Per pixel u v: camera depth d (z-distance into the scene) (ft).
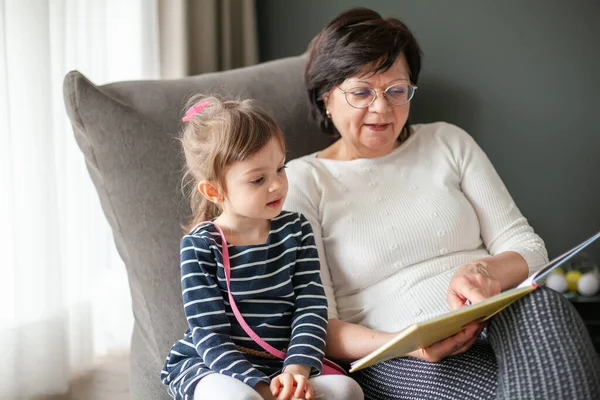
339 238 5.58
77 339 7.38
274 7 8.39
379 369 5.13
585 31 7.88
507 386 4.17
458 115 7.96
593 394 4.01
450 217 5.62
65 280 7.14
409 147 5.97
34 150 6.59
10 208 6.47
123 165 5.57
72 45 6.98
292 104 6.51
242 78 6.44
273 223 5.06
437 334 4.17
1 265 6.56
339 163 5.84
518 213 5.88
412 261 5.52
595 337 7.93
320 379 4.54
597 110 8.00
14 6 6.39
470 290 4.60
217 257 4.76
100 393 7.29
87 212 7.36
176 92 5.96
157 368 5.55
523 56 7.93
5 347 6.64
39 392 6.97
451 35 7.92
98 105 5.50
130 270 5.73
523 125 8.04
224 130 4.67
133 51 7.68
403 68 5.71
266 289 4.87
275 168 4.73
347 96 5.62
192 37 7.93
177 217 5.67
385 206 5.66
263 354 4.78
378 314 5.39
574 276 8.03
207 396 4.27
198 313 4.64
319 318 4.86
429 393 4.79
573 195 8.20
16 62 6.47
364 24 5.60
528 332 4.21
